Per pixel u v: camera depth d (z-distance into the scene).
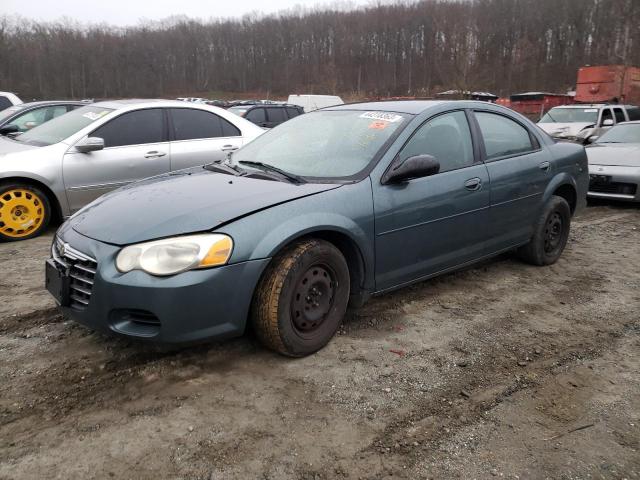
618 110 14.13
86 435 2.55
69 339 3.47
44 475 2.29
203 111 6.94
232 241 2.90
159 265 2.79
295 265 3.08
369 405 2.84
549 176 4.91
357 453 2.47
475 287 4.58
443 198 3.87
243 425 2.64
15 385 2.94
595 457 2.49
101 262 2.87
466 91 27.05
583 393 3.01
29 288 4.35
